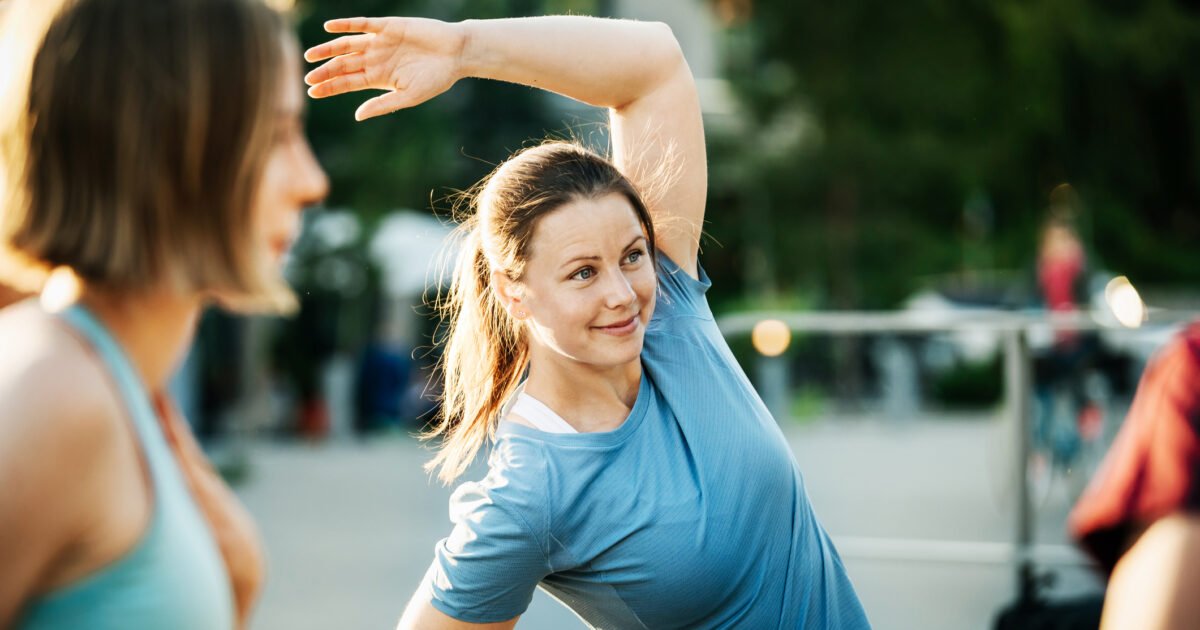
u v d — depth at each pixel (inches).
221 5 52.2
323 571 278.2
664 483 81.5
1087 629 141.3
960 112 845.8
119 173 50.6
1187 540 51.2
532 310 81.3
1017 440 205.3
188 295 51.9
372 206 664.4
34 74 51.0
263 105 52.6
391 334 649.6
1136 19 835.4
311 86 84.3
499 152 852.6
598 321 79.7
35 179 50.9
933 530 306.3
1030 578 193.9
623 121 94.4
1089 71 852.0
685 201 92.8
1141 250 896.9
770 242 923.4
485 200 83.6
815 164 882.1
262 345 616.4
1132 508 53.6
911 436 557.9
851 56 852.0
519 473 80.3
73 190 50.9
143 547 50.4
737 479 82.4
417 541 315.6
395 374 642.8
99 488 48.9
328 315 682.8
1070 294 436.5
